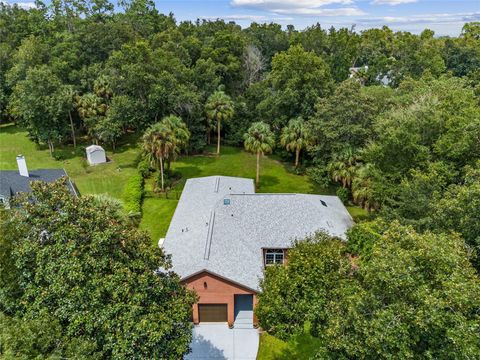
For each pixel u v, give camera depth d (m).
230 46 64.69
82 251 14.48
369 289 14.08
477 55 85.62
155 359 14.02
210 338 21.91
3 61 63.12
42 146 55.62
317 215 27.67
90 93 55.28
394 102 38.84
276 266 18.94
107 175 46.00
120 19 77.56
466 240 17.86
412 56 81.94
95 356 12.94
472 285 12.13
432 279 12.77
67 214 15.18
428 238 13.96
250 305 24.55
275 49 88.31
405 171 26.19
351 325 13.27
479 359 10.84
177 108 50.97
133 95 52.62
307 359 20.39
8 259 15.14
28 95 48.56
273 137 42.78
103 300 14.17
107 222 15.72
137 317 14.17
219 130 53.38
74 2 76.25
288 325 16.56
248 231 26.38
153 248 16.81
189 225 27.48
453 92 29.97
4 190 30.92
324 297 15.84
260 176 46.91
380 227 18.30
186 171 48.22
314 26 97.88
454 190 19.61
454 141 23.97
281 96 46.69
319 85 46.03
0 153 52.41
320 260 16.95
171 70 54.22
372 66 93.44
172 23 93.25
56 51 60.50
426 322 11.64
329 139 36.28
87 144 56.75
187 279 21.36
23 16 75.06
